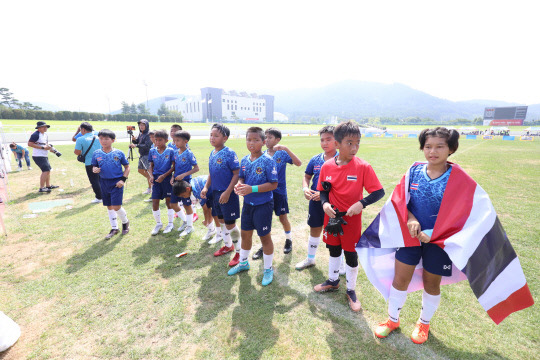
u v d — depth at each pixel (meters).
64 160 11.70
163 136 4.33
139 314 2.46
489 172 9.52
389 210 2.18
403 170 9.86
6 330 2.09
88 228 4.51
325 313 2.47
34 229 4.45
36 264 3.34
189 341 2.15
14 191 6.88
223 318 2.40
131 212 5.41
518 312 2.49
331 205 2.45
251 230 2.96
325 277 3.08
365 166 2.27
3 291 2.79
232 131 37.59
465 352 2.03
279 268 3.27
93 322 2.37
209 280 3.01
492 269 1.82
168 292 2.79
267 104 173.25
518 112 97.56
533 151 17.44
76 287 2.87
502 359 1.96
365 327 2.30
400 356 2.00
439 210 1.89
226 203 3.30
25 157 9.73
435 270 1.95
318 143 23.19
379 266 2.38
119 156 4.14
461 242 1.79
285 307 2.55
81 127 5.64
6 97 77.25
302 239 4.17
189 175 4.32
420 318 2.19
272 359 1.97
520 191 6.90
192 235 4.31
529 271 3.15
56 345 2.12
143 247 3.85
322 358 1.98
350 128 2.20
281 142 24.39
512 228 4.45
